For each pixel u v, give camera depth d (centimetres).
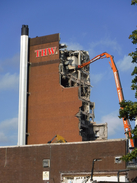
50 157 6316
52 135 9212
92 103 10431
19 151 6588
